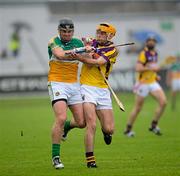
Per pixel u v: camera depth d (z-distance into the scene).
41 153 36.53
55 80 30.16
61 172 29.06
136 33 115.38
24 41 110.00
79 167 30.66
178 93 100.62
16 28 110.00
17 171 29.75
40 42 110.56
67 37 30.11
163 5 120.44
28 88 96.44
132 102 83.62
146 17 116.00
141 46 114.00
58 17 112.38
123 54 112.75
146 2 119.62
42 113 69.38
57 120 29.73
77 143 41.41
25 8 110.38
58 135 29.86
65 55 29.66
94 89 30.59
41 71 109.44
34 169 30.30
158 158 33.78
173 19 117.44
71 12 115.62
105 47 30.80
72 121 33.81
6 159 34.19
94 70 30.70
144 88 46.44
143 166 30.88
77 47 30.80
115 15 115.44
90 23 115.25
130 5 119.38
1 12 109.44
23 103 85.88
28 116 65.44
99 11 116.81
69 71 30.25
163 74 96.69
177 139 43.53
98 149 38.22
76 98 30.55
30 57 109.88
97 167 30.55
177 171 29.06
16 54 109.19
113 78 94.69
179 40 117.19
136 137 45.12
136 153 36.09
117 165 31.33
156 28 116.81
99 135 46.12
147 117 62.97
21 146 39.97
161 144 40.56
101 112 30.98
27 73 108.25
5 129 51.56
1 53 108.81
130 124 45.84
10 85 95.94
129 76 94.88
